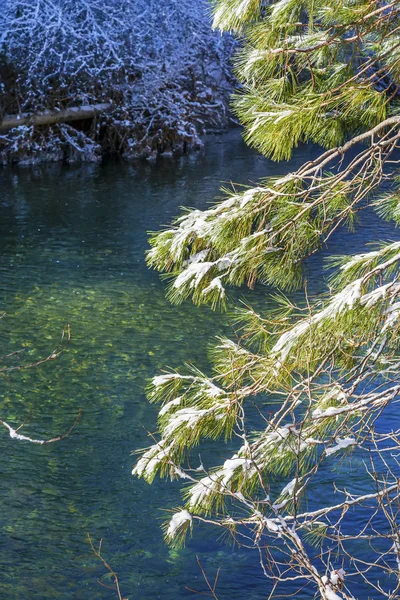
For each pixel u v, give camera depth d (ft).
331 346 12.07
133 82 99.81
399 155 77.05
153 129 99.19
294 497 12.00
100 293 44.98
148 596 20.43
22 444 28.09
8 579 20.99
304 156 92.63
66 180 81.10
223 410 12.28
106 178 82.33
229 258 12.62
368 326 11.18
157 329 39.14
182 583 20.90
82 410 30.71
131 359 35.55
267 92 13.25
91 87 96.12
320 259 50.78
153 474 12.27
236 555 21.99
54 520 23.66
